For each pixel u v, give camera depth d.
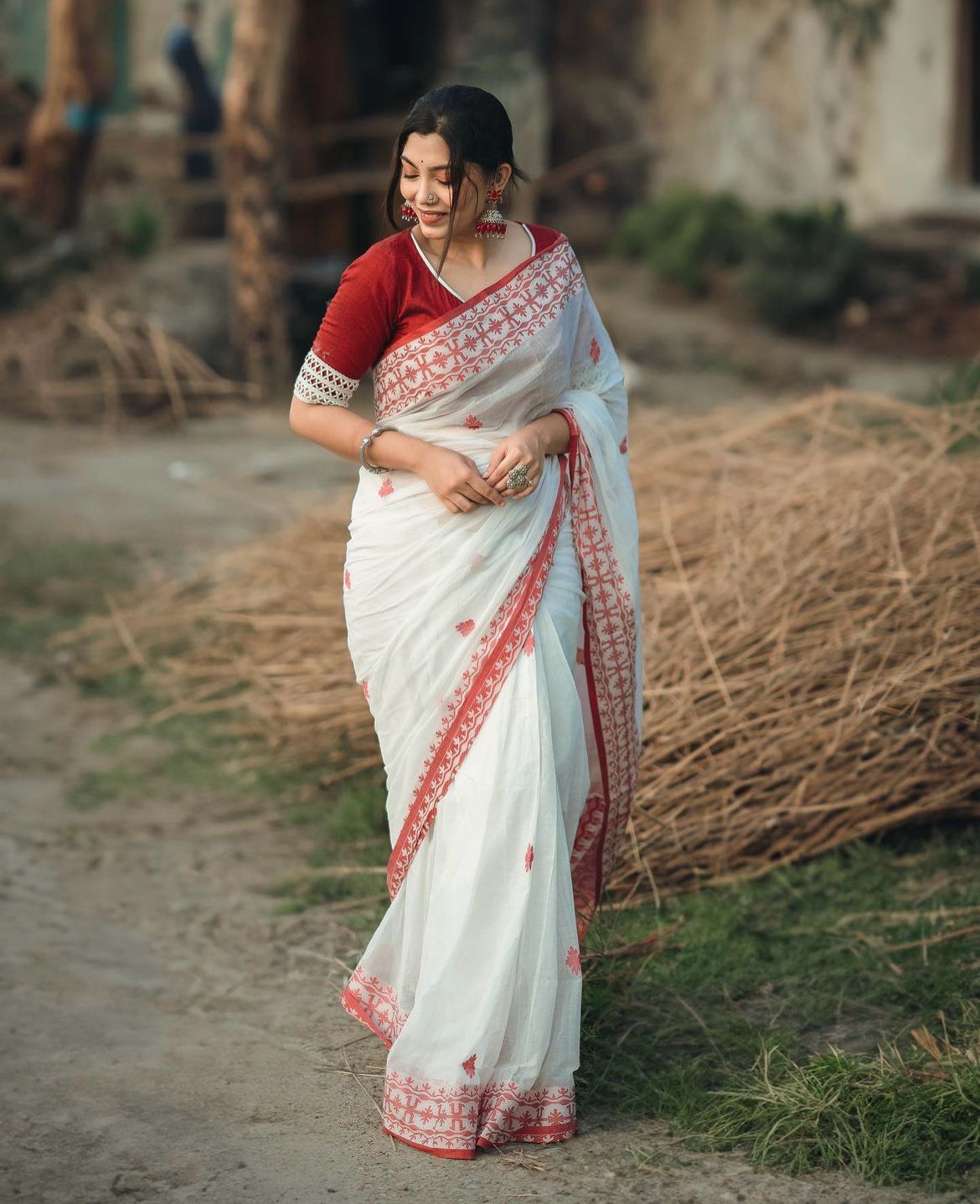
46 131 12.50
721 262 14.87
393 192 2.74
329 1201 2.53
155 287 11.88
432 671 2.71
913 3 14.89
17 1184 2.59
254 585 5.50
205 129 14.61
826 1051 3.01
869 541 4.18
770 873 3.87
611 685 2.94
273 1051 3.12
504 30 14.95
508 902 2.64
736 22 15.66
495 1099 2.68
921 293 14.25
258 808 4.61
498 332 2.70
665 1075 2.92
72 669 5.87
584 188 16.45
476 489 2.68
